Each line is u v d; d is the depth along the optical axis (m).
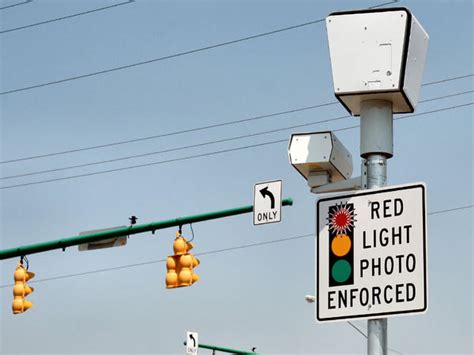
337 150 9.73
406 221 8.71
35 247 21.56
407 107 9.27
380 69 9.04
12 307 22.19
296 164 9.68
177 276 20.53
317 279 8.95
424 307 8.47
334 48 9.17
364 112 9.17
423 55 9.38
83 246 21.69
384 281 8.67
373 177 9.02
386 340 8.63
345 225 8.95
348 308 8.76
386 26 9.09
